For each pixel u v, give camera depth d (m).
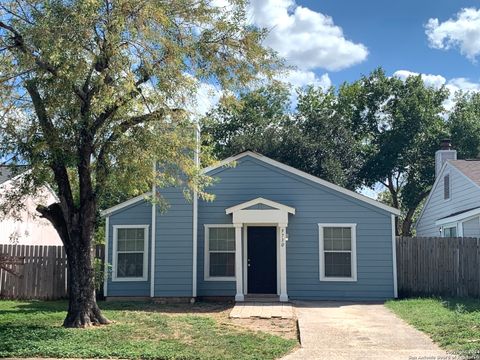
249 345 10.26
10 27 11.31
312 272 18.27
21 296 18.31
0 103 11.65
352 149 36.53
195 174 13.39
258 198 17.88
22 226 23.50
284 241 17.78
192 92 12.03
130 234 18.56
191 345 10.21
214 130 37.84
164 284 17.81
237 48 12.72
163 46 11.71
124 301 17.83
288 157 33.09
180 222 18.08
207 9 12.41
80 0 10.66
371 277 18.16
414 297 18.12
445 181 24.59
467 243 18.31
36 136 11.34
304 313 14.89
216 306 16.59
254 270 18.45
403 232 39.59
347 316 14.24
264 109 38.88
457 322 12.18
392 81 38.34
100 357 9.27
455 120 37.59
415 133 36.78
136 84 11.67
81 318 11.98
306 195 18.61
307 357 9.41
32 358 9.20
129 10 11.20
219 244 18.55
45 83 11.06
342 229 18.47
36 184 11.61
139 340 10.55
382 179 38.69
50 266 18.47
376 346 10.33
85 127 11.55
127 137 11.92
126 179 12.26
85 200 12.30
